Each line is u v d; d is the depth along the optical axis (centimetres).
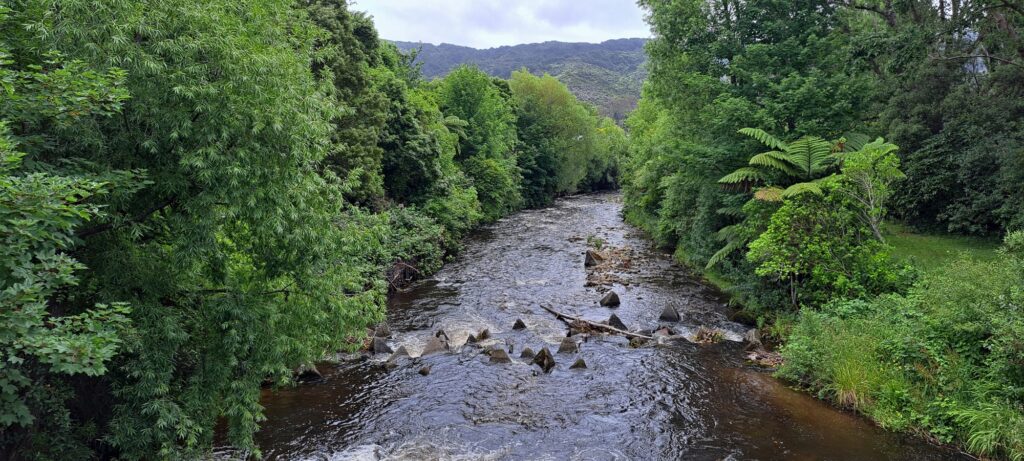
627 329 1591
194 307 829
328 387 1193
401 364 1327
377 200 2512
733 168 1928
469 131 4528
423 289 2070
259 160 734
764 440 951
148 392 670
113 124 657
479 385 1205
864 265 1348
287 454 923
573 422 1037
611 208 5284
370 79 2595
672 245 2834
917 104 1991
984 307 898
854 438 941
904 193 1975
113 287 702
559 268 2434
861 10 2270
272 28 830
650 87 2681
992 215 1688
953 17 1572
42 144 591
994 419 838
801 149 1590
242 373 815
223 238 834
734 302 1777
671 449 934
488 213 4138
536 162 5791
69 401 725
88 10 604
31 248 548
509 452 931
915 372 1013
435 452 931
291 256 833
